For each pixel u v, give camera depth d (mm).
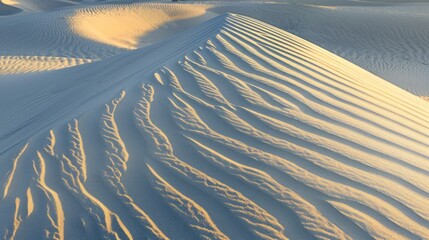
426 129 4883
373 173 3484
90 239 2816
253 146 3783
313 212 2943
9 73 13273
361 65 20094
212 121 4234
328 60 7203
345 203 3047
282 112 4469
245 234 2768
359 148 3898
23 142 4348
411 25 26328
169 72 5547
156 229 2859
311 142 3893
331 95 5234
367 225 2834
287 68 5949
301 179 3311
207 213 2969
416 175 3555
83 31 23234
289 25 28547
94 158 3736
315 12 30469
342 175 3402
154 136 3992
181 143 3854
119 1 54938
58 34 22312
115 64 8953
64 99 6973
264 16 30797
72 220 3000
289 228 2805
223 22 8617
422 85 16531
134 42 24781
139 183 3338
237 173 3389
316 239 2707
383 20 27641
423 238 2756
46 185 3410
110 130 4172
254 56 6273
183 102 4645
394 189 3277
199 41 7281
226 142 3848
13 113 7637
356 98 5355
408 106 5805
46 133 4359
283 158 3604
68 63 16203
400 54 22078
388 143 4137
